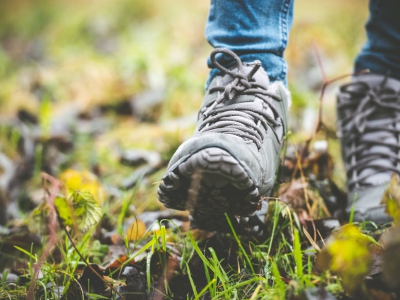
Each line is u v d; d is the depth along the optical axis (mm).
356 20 4539
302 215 1376
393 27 1511
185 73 3334
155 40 4414
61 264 1290
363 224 1284
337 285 971
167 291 1137
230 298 1084
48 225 1348
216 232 1350
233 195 1108
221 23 1346
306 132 2422
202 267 1221
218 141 1050
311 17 4383
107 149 2461
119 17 5414
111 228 1628
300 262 1010
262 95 1255
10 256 1419
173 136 2469
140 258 1292
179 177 1087
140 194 1922
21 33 5887
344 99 1564
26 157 2432
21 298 1146
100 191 1771
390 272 836
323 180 1595
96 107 3168
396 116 1484
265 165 1182
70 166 2395
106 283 1087
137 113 3000
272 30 1329
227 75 1282
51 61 4387
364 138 1484
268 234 1297
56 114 2988
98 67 3684
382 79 1516
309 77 3385
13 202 2057
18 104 3078
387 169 1424
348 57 3584
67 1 6875
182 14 5191
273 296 980
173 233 1444
